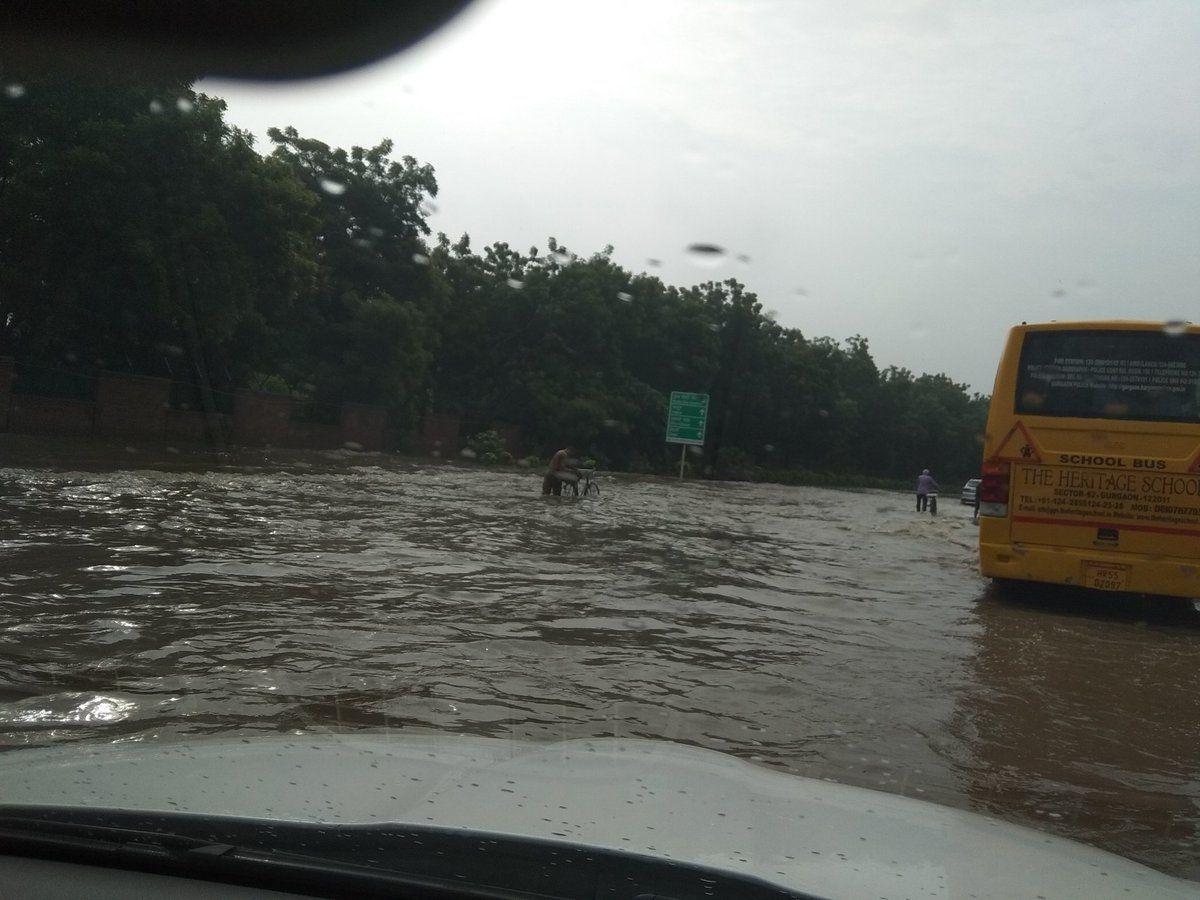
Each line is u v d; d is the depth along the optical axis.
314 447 34.09
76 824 1.66
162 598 6.17
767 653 5.81
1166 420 8.42
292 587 6.85
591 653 5.48
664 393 58.97
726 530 15.27
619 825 1.77
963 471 100.94
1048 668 5.91
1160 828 3.31
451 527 11.76
